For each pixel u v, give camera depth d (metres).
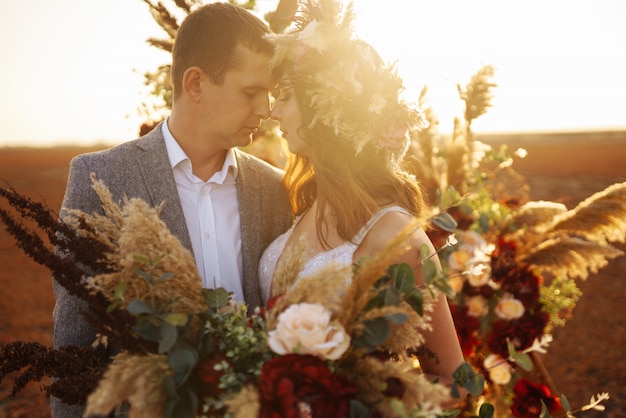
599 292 7.83
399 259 1.79
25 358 1.55
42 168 28.86
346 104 1.83
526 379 2.57
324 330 1.36
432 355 1.62
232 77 2.02
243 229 2.20
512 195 3.19
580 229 2.69
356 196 1.93
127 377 1.32
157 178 2.07
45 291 8.31
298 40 1.90
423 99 2.95
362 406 1.32
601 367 5.39
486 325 2.71
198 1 2.51
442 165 2.99
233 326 1.49
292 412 1.24
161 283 1.48
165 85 2.79
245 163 2.27
